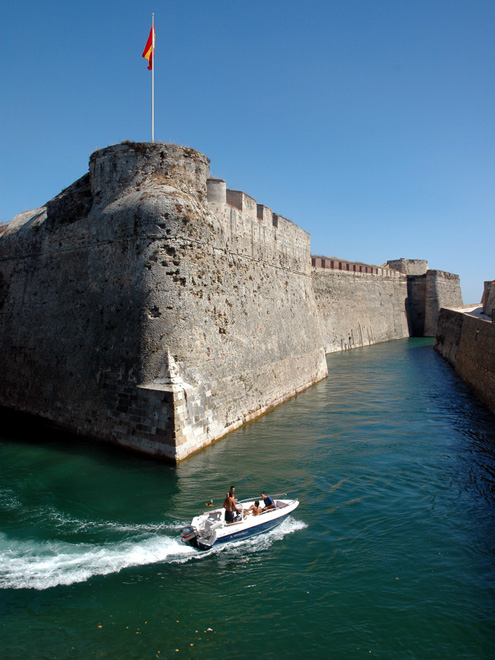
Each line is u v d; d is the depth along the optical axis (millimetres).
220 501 13555
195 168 19297
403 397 28859
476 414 24547
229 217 21500
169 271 17109
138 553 11070
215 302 19625
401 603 9547
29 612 9086
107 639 8430
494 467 16891
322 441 19719
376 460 17500
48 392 20406
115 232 18188
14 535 11719
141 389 16375
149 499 13586
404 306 77438
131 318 17188
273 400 25438
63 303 20406
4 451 17188
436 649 8344
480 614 9242
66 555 10938
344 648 8328
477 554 11305
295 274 32250
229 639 8492
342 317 57906
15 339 22984
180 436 15867
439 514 13328
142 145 18547
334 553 11367
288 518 13055
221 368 19547
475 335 31703
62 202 21172
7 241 24641
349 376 37250
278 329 27250
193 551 11273
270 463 16875
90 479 14773
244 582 10180
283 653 8180
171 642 8383
